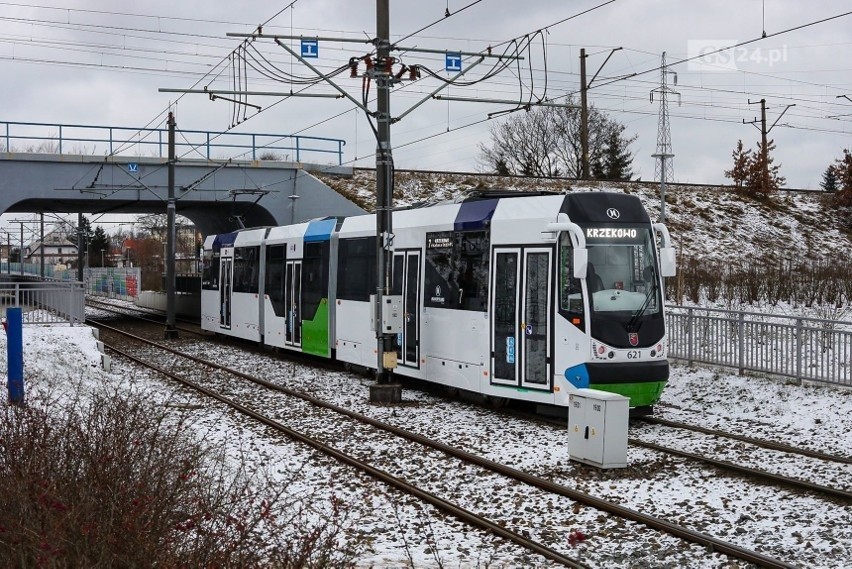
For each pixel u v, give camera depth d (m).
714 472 11.65
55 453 7.65
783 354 17.48
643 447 13.20
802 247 49.75
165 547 6.41
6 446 7.62
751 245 49.38
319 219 24.48
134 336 33.59
